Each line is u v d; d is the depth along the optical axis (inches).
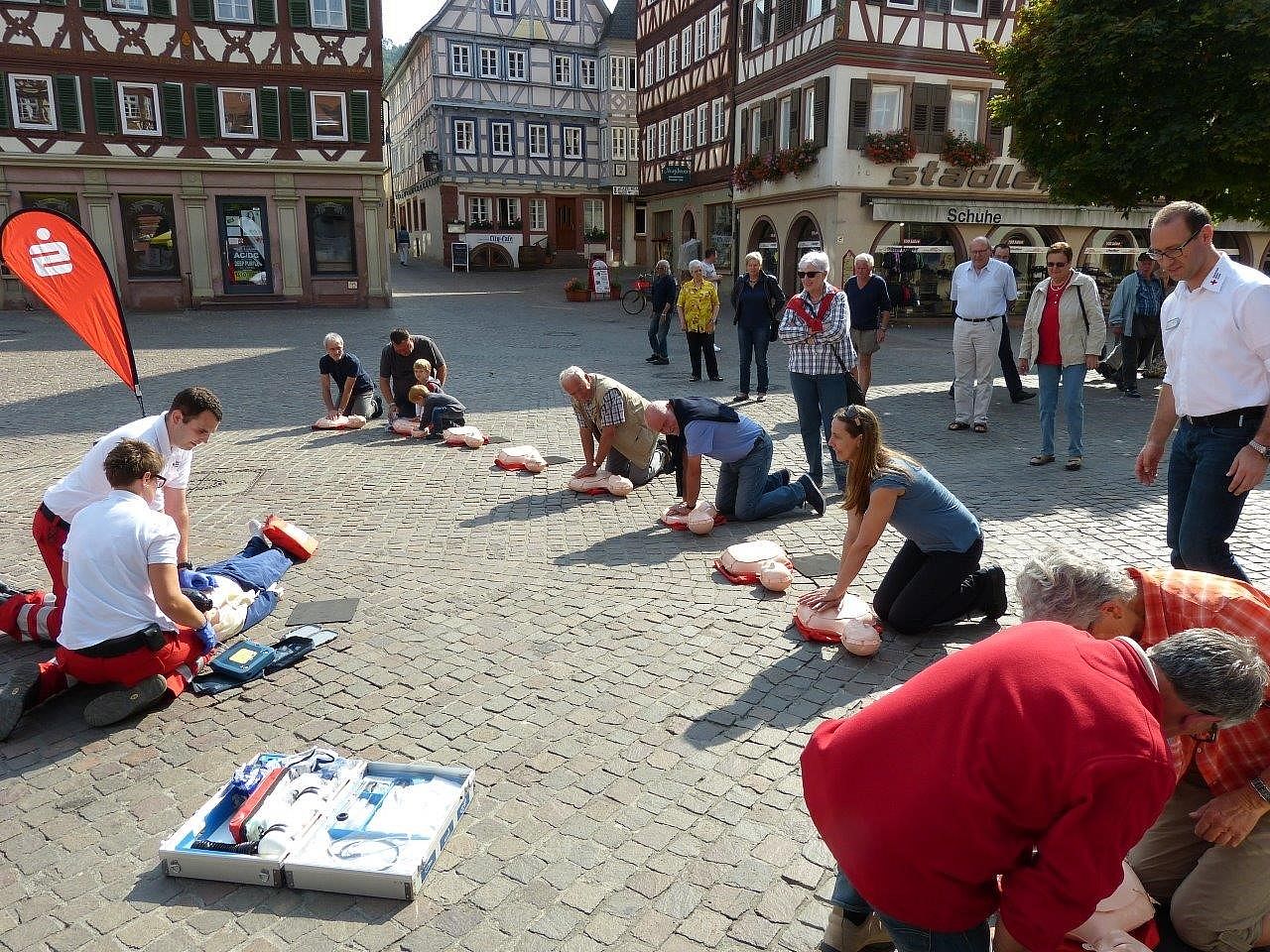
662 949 110.0
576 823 133.0
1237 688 81.5
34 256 249.8
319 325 912.3
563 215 1888.5
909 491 180.7
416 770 139.3
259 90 1066.7
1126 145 511.5
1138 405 456.8
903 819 80.8
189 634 173.0
